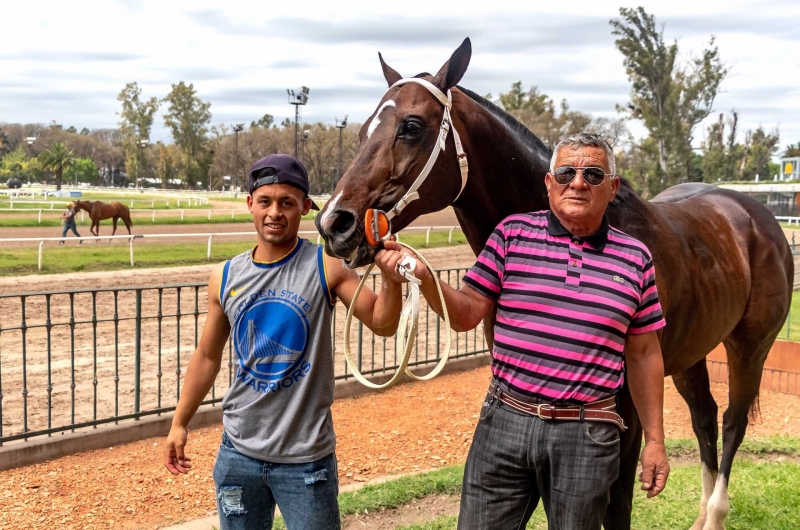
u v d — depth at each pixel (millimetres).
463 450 5355
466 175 2609
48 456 4906
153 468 4801
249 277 2285
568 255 2234
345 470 4898
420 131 2441
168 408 5625
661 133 40500
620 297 2170
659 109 40812
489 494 2314
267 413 2256
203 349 2436
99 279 12461
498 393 2293
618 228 2934
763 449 5426
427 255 17625
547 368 2182
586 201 2186
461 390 7082
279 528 3730
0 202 33406
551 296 2197
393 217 2408
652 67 40000
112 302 10578
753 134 72188
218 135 99500
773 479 4605
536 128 65125
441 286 2186
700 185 4480
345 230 2277
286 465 2234
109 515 4039
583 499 2154
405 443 5488
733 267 3678
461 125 2645
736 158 63062
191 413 2457
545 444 2184
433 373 1969
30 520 3934
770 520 3982
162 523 3963
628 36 40156
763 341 4020
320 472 2242
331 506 2271
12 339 8211
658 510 4168
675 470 4883
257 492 2330
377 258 2090
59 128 135000
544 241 2281
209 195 63750
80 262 14289
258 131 90250
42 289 11289
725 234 3791
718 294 3447
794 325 10141
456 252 18469
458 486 4449
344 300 2293
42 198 44438
